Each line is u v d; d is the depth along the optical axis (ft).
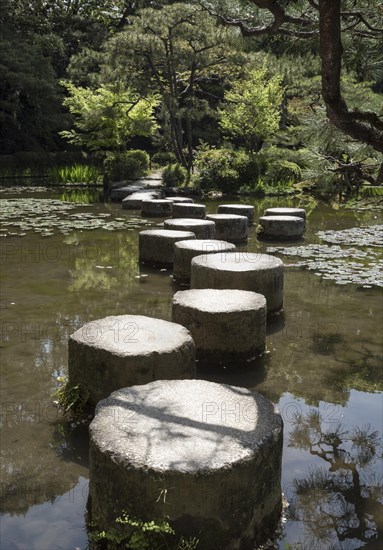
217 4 15.33
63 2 107.24
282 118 84.64
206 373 16.42
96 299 23.36
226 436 9.53
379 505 10.46
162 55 66.59
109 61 68.28
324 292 24.75
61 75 106.42
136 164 77.15
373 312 21.99
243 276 20.88
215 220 37.01
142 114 78.64
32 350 17.57
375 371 16.60
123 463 8.81
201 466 8.66
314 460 11.95
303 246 35.19
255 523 9.30
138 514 8.80
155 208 47.67
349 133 10.48
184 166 76.23
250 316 17.01
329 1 8.96
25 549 9.29
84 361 13.55
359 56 14.37
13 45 90.68
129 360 12.91
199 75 79.82
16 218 45.37
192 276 22.26
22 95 95.55
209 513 8.72
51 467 11.59
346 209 54.29
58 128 100.99
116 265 29.66
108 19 110.63
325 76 9.68
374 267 29.04
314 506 10.44
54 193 66.08
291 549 9.34
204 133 95.45
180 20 62.44
